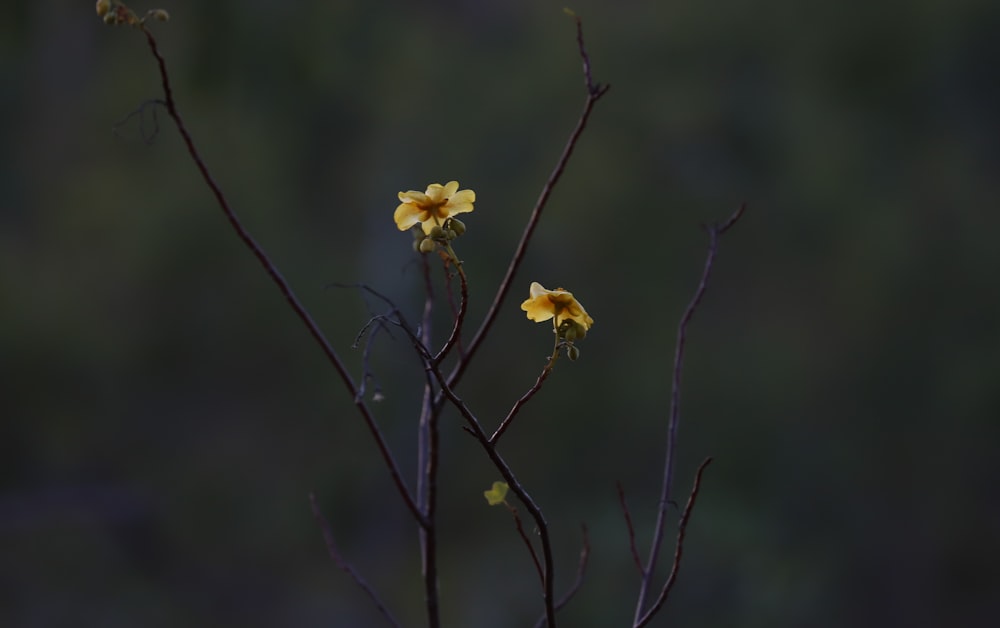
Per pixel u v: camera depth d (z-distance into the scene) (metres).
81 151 13.38
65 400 12.09
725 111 15.01
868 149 15.29
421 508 2.34
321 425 13.55
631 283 14.57
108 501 12.56
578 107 14.98
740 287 15.19
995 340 14.66
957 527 14.92
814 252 15.18
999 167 15.64
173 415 13.12
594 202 14.23
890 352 14.96
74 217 12.56
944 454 14.92
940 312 14.95
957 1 14.88
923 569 14.73
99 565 11.99
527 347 14.00
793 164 15.05
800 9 15.20
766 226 15.00
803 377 14.97
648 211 14.57
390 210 13.76
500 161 14.65
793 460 14.72
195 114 12.40
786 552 13.61
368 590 2.41
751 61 15.46
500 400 14.12
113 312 12.45
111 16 1.97
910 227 15.04
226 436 13.38
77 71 13.34
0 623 10.80
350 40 13.10
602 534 11.85
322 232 14.07
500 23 16.27
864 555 14.72
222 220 12.53
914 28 14.94
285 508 13.38
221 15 11.41
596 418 14.31
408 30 14.40
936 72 15.31
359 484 13.85
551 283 14.31
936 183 15.31
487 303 13.72
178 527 12.86
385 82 13.85
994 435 14.83
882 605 14.54
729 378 14.70
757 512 13.88
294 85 11.98
